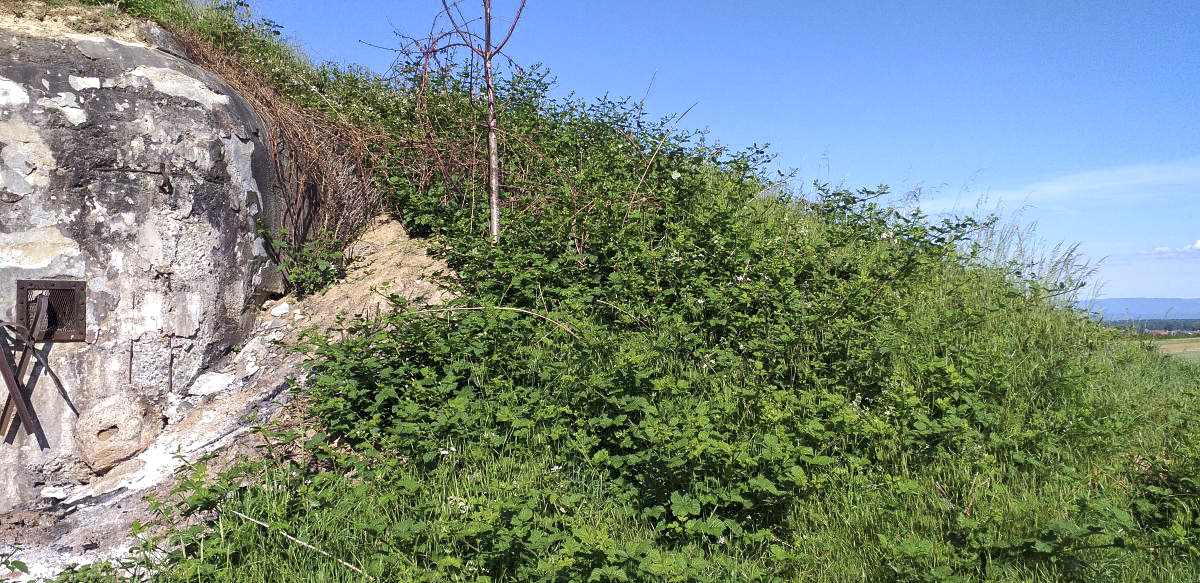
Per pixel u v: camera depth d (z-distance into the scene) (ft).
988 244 25.57
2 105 15.53
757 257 22.03
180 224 16.74
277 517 12.81
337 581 11.44
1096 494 14.23
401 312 18.29
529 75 29.81
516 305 19.77
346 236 22.65
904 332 19.36
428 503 12.61
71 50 16.61
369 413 16.29
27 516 14.94
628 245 21.43
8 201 15.44
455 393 16.34
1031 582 11.15
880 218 25.14
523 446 14.83
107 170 16.21
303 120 23.30
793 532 12.68
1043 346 20.06
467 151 25.59
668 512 13.05
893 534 12.50
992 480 14.20
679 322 18.39
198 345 16.90
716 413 14.39
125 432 15.69
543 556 11.40
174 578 11.97
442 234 22.77
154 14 20.52
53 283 15.60
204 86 17.95
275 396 16.96
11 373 14.84
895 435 14.92
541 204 23.59
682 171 26.25
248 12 30.25
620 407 15.06
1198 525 12.94
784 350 17.94
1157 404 18.71
